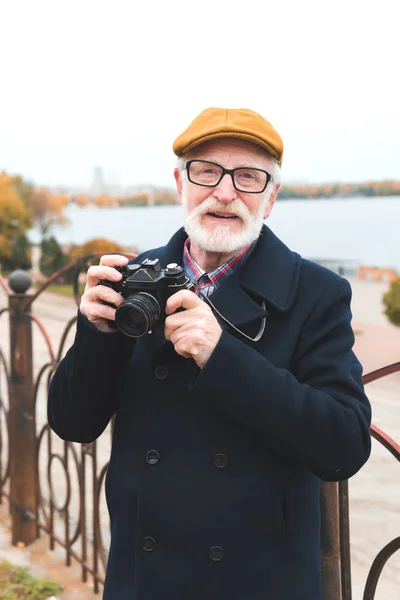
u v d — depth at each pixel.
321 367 1.47
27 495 3.38
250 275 1.58
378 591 3.07
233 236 1.54
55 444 5.02
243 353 1.38
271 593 1.44
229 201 1.53
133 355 1.62
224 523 1.43
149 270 1.41
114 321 1.50
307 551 1.49
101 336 1.50
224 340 1.37
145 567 1.46
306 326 1.52
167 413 1.51
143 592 1.46
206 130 1.51
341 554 1.92
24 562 3.24
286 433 1.37
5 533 3.54
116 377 1.58
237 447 1.46
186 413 1.49
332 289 1.54
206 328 1.37
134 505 1.51
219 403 1.38
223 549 1.43
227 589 1.43
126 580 1.52
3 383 6.26
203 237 1.55
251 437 1.47
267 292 1.53
